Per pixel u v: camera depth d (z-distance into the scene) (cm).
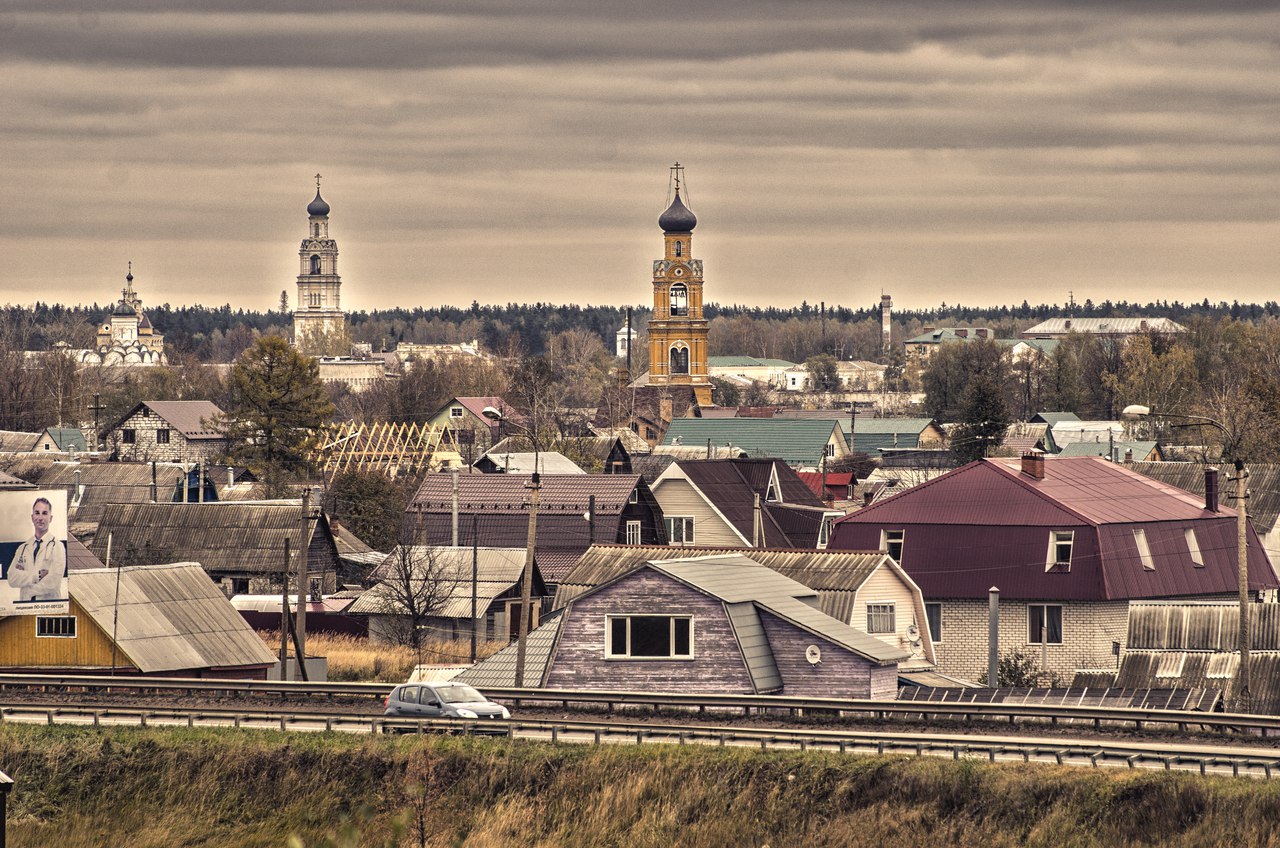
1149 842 9919
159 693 13825
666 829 10762
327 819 11238
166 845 11181
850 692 13525
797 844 10500
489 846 10719
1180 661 15388
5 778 9575
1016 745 10950
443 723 12019
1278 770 10312
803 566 16425
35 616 15212
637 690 13650
